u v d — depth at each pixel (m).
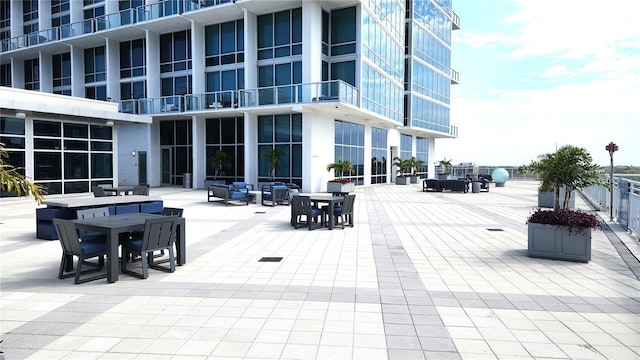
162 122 27.12
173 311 4.61
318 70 21.83
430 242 8.80
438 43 39.44
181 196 19.86
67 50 30.72
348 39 22.70
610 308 4.72
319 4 21.80
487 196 21.78
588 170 7.05
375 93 25.08
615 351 3.64
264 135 23.25
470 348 3.68
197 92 24.58
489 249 8.08
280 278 5.98
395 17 29.70
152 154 26.42
